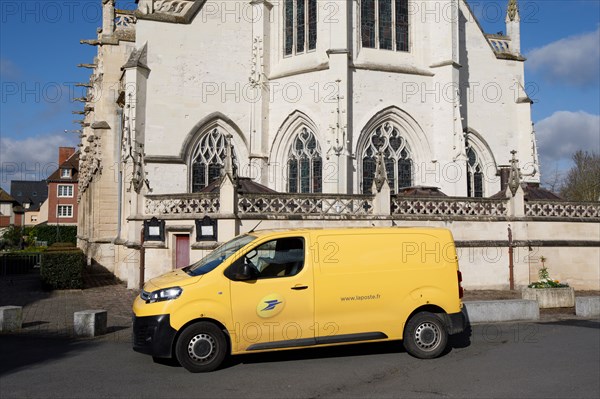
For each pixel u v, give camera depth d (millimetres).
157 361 9773
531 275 20953
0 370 9109
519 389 7988
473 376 8750
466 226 20516
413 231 10227
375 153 25203
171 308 8953
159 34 25906
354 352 10562
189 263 19125
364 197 19547
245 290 9227
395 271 9945
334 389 8008
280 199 18812
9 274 32531
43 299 18594
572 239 21734
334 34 24297
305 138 25609
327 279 9562
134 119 24703
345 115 23766
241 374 8859
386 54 25719
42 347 11055
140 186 20297
